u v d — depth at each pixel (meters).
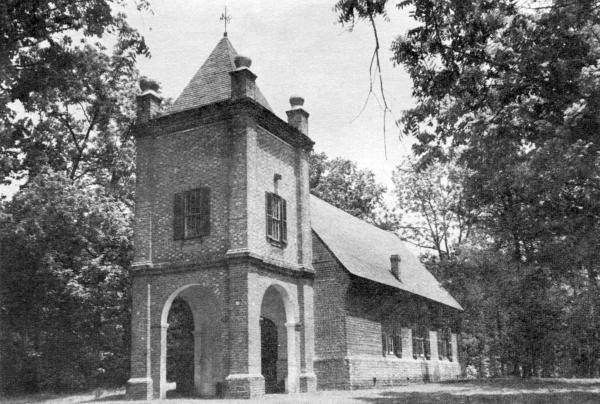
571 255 25.67
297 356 26.17
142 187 26.00
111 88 32.88
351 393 25.11
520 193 26.17
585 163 17.75
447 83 16.38
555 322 37.75
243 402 20.45
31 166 30.12
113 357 36.81
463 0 14.28
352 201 58.66
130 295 33.69
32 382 35.69
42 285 33.53
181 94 27.47
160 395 23.81
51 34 15.60
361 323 29.56
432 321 39.75
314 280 28.95
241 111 24.36
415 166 21.22
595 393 23.66
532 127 18.64
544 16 16.31
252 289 23.09
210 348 27.23
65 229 32.28
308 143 28.94
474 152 21.55
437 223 56.09
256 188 24.48
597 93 16.83
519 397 22.06
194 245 24.53
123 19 16.56
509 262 33.56
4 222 32.03
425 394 24.25
